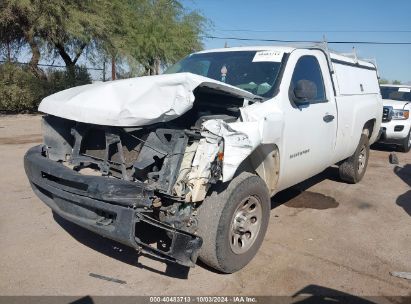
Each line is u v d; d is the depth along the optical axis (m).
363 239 4.62
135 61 20.45
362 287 3.57
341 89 5.77
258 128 3.58
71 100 3.52
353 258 4.12
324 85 5.29
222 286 3.50
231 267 3.63
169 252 3.09
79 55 19.78
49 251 3.98
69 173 3.32
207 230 3.43
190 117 3.79
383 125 10.48
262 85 4.39
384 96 12.03
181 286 3.47
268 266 3.88
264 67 4.62
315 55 5.19
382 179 7.50
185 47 25.19
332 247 4.37
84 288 3.38
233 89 3.62
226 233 3.46
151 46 23.41
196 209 3.51
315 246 4.37
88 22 16.80
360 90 6.55
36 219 4.75
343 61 6.15
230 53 5.16
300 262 3.98
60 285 3.41
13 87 16.91
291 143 4.27
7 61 17.77
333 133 5.31
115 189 3.02
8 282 3.42
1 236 4.28
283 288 3.51
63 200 3.39
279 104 4.12
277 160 4.14
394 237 4.71
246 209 3.76
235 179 3.58
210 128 3.23
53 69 19.09
